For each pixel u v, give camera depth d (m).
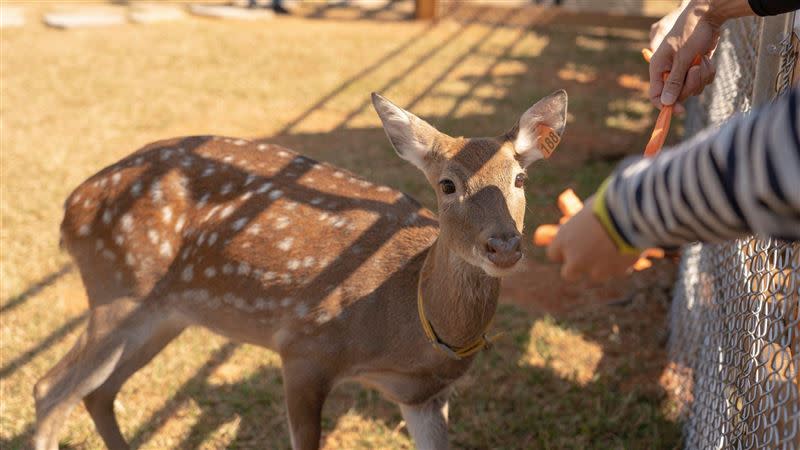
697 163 1.08
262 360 4.61
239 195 3.55
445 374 3.29
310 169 3.70
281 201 3.52
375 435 4.02
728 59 4.93
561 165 7.86
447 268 3.08
